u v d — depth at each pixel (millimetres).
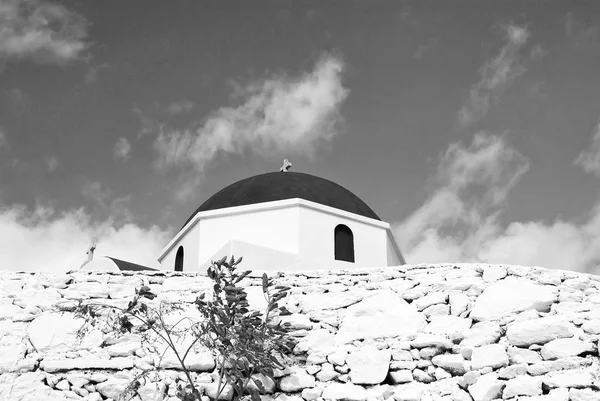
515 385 8766
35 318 10094
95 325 10016
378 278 10477
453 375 9258
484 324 9555
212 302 9289
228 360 9258
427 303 9984
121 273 10750
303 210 17719
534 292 9688
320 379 9484
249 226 17594
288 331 9750
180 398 8914
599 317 9227
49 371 9547
